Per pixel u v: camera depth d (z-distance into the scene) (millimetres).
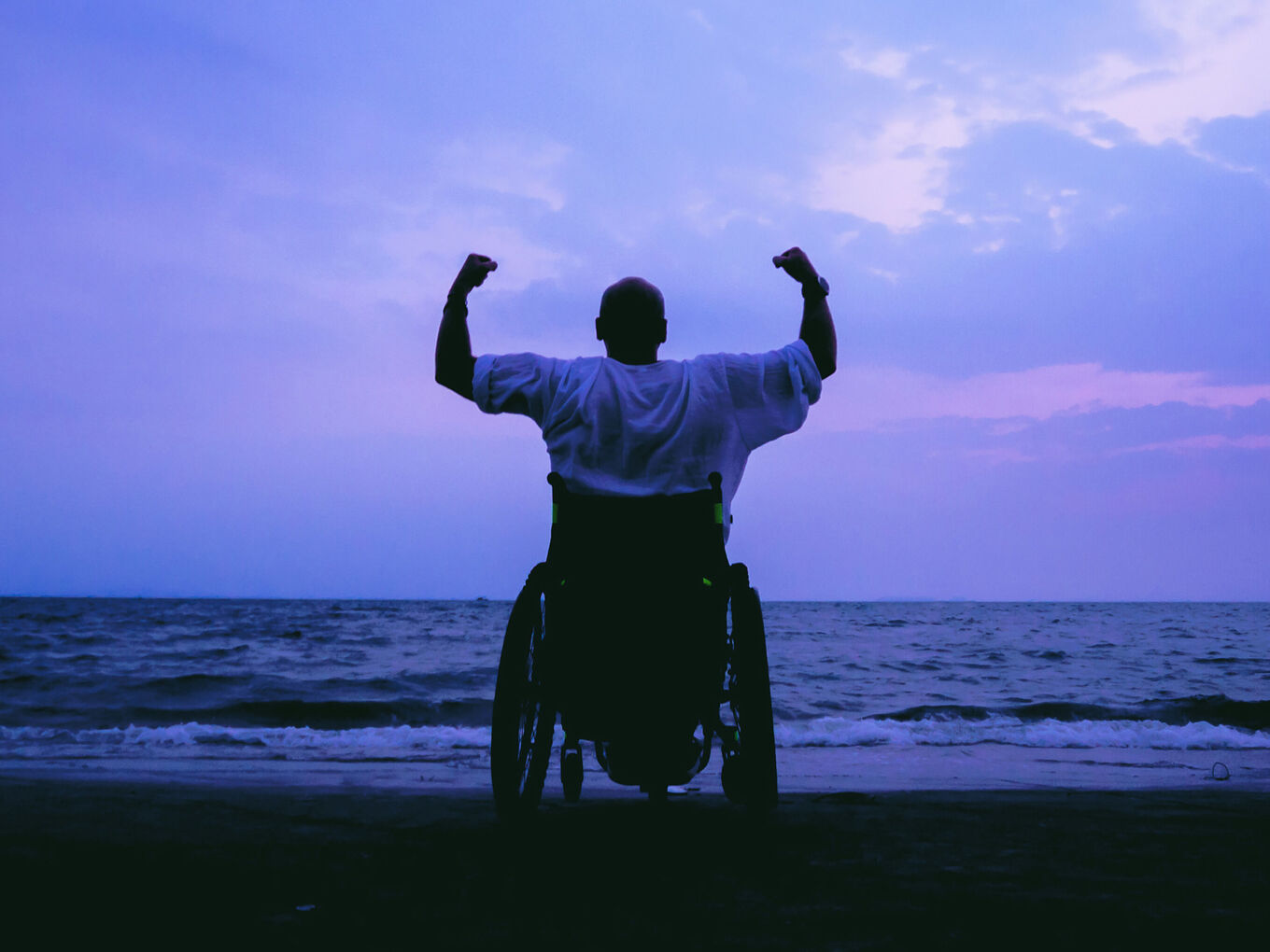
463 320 2396
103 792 3186
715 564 2209
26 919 1482
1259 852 2180
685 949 1357
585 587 2195
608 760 2576
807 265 2414
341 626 42312
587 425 2250
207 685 14586
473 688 15492
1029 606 151375
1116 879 1850
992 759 6883
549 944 1383
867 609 113688
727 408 2283
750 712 2266
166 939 1384
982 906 1614
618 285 2438
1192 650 30531
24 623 40969
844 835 2396
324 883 1779
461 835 2375
